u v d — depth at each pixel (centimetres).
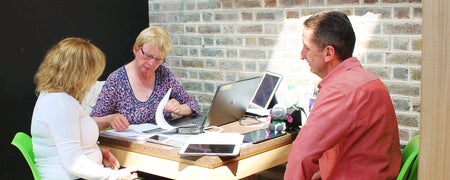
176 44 379
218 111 257
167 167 225
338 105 182
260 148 229
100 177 219
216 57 356
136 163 239
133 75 286
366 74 191
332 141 182
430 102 78
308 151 183
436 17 76
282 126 250
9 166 325
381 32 278
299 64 313
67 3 342
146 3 390
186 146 221
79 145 221
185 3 366
